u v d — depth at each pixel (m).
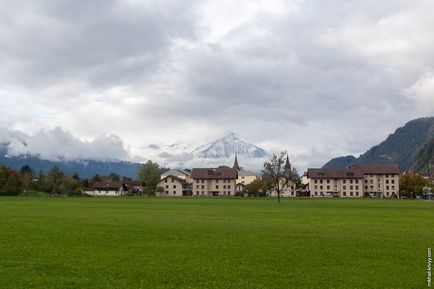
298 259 32.44
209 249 36.06
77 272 28.03
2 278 26.45
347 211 90.69
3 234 43.78
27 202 125.69
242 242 39.81
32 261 30.92
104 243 38.56
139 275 27.50
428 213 85.50
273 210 91.94
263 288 25.09
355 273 28.55
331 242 40.12
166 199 173.12
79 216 68.38
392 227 55.28
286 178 178.50
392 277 27.62
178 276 27.31
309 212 85.69
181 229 49.16
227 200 164.62
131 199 169.00
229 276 27.44
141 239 41.06
